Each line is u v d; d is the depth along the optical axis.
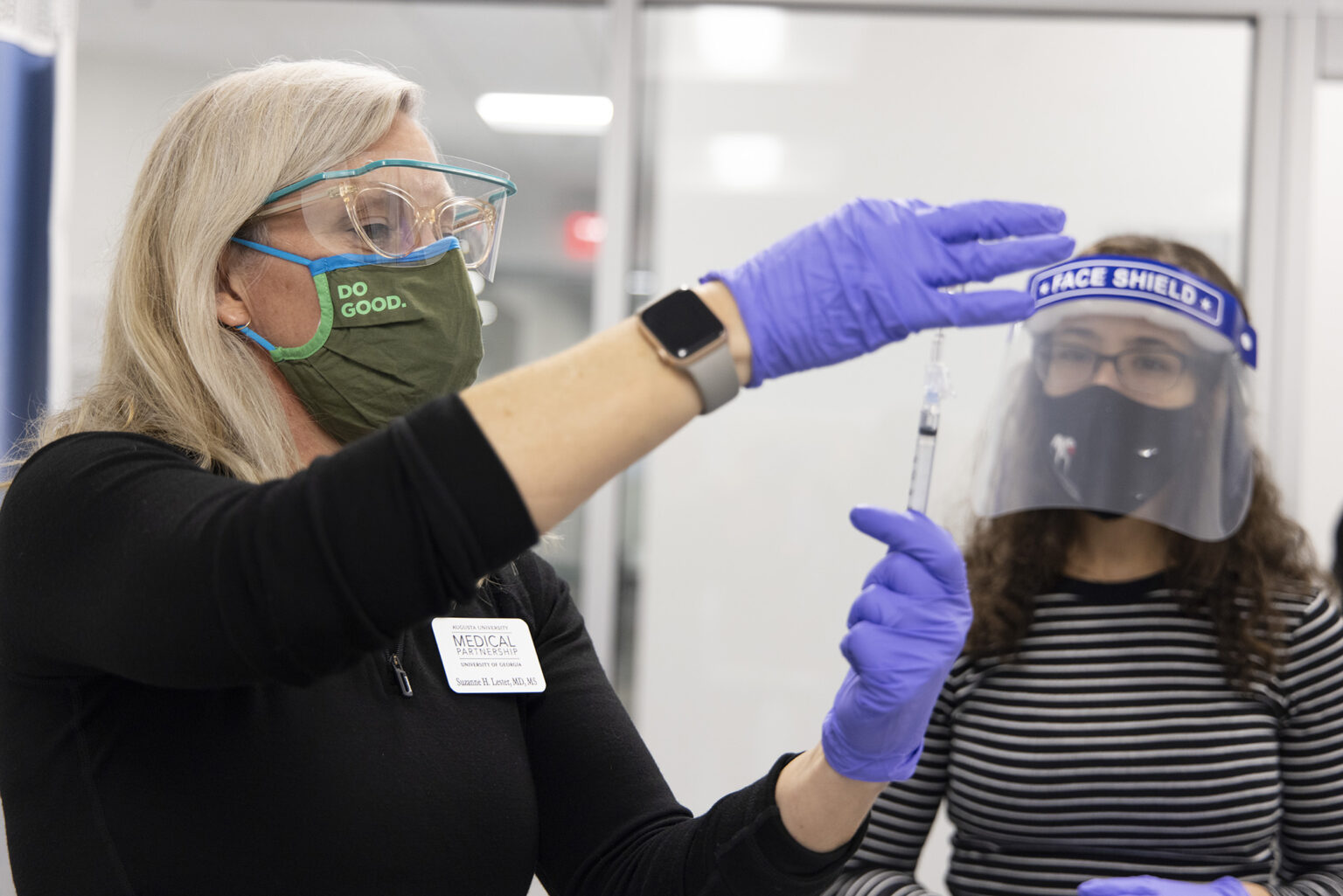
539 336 2.71
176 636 0.62
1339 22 2.59
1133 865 1.40
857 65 2.66
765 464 2.63
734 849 0.87
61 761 0.78
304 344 0.90
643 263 2.71
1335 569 2.28
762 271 0.69
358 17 2.71
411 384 0.92
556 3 2.71
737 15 2.69
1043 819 1.41
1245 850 1.40
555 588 1.13
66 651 0.71
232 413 0.86
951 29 2.63
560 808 1.02
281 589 0.60
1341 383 2.74
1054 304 1.40
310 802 0.80
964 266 0.67
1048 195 2.61
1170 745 1.40
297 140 0.89
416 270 0.93
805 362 0.67
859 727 0.79
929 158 2.64
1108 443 1.40
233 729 0.80
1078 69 2.61
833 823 0.85
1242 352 1.39
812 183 2.67
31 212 2.37
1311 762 1.42
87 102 2.60
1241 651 1.41
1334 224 2.76
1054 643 1.48
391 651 0.90
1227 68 2.60
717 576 2.64
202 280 0.87
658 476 2.66
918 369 2.59
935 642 0.78
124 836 0.77
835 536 2.62
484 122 2.72
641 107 2.71
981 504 1.49
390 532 0.60
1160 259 1.55
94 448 0.74
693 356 0.63
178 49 2.65
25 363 2.35
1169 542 1.48
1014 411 1.45
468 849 0.87
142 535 0.65
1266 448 2.58
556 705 1.04
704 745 2.64
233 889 0.78
